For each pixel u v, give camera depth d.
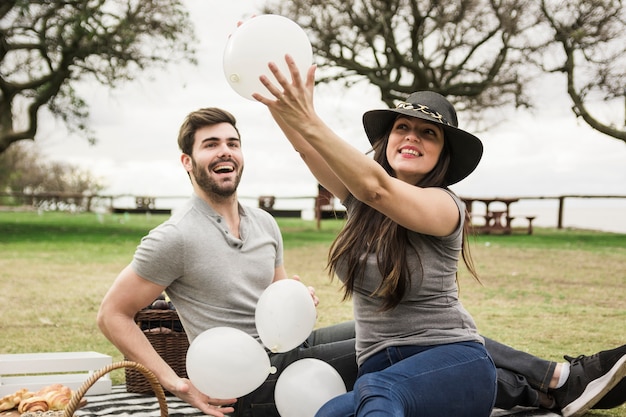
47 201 29.27
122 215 26.58
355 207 2.74
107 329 2.80
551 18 17.36
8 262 9.96
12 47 16.66
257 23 2.50
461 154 2.69
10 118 17.97
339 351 2.95
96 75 17.77
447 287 2.56
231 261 2.91
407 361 2.40
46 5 16.67
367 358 2.59
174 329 3.54
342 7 17.39
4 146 17.75
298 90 2.14
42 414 2.86
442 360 2.39
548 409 3.34
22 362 3.43
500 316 6.12
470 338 2.52
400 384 2.28
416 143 2.65
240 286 2.92
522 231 18.50
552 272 9.46
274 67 2.10
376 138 2.86
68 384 3.54
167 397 3.52
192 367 2.60
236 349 2.59
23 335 5.25
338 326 3.19
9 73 17.36
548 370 3.27
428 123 2.64
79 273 8.95
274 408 2.88
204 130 2.94
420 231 2.44
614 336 5.23
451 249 2.56
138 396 3.53
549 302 6.97
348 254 2.63
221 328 2.69
